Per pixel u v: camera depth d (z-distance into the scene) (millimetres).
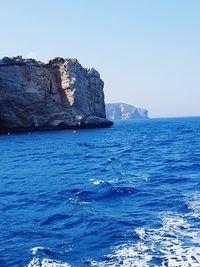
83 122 94688
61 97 94375
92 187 19297
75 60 96438
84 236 11594
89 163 31047
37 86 90312
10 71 87438
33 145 52906
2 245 10977
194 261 9281
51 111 92625
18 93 87812
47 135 76000
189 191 17281
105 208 15008
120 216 13602
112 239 11164
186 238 10852
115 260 9555
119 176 23000
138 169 25969
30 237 11656
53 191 18812
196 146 44125
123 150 42688
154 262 9312
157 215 13422
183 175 22188
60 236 11688
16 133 88812
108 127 106438
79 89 95125
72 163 31469
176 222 12422
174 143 50281
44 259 9734
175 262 9250
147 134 77250
